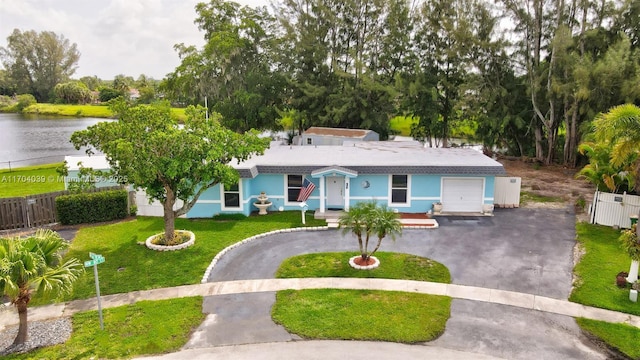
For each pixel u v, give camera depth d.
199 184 22.03
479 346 11.73
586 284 14.98
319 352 11.51
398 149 27.88
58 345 11.91
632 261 14.64
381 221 15.77
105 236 19.98
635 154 19.77
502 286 14.96
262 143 19.31
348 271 16.14
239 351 11.62
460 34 37.44
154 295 14.62
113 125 17.03
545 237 19.48
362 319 13.00
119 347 11.82
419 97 41.41
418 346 11.75
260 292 14.73
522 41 37.38
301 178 23.22
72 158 26.81
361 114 43.31
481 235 19.81
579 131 33.47
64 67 117.50
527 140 40.94
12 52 111.69
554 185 29.50
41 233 12.59
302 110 46.88
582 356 11.30
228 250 18.22
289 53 46.16
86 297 14.56
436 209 22.70
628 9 32.69
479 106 39.03
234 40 47.34
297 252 17.98
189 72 49.16
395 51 43.47
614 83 30.83
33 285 12.30
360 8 44.16
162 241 18.73
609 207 20.75
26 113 103.94
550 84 34.62
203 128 18.17
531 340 11.98
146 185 17.47
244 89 48.31
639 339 11.97
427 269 16.27
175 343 11.98
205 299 14.33
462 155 25.48
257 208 23.67
